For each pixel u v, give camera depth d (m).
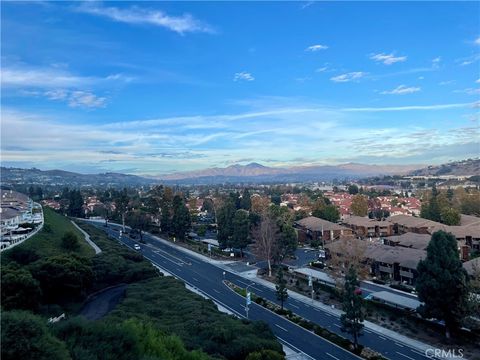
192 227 150.75
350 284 47.38
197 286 77.62
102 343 26.88
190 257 104.88
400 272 73.94
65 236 82.31
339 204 176.25
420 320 52.91
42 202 198.62
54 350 21.95
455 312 46.25
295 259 98.75
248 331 44.62
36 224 95.06
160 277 76.88
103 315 56.03
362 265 69.88
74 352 24.56
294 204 187.12
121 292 69.94
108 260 77.81
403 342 48.09
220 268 92.88
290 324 56.47
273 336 45.72
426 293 48.22
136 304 56.66
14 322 21.42
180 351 31.48
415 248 84.88
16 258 66.44
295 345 48.78
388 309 58.41
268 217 94.00
